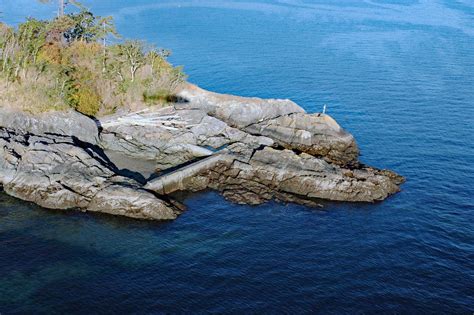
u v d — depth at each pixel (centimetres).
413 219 6297
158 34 16362
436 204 6650
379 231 6025
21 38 8362
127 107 8838
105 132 7956
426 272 5291
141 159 7375
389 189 6881
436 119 9625
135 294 4778
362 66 13288
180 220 6091
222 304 4694
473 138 8775
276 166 7000
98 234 5709
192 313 4559
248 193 6694
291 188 6856
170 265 5241
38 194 6181
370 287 5019
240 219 6172
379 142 8538
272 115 9219
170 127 8131
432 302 4841
